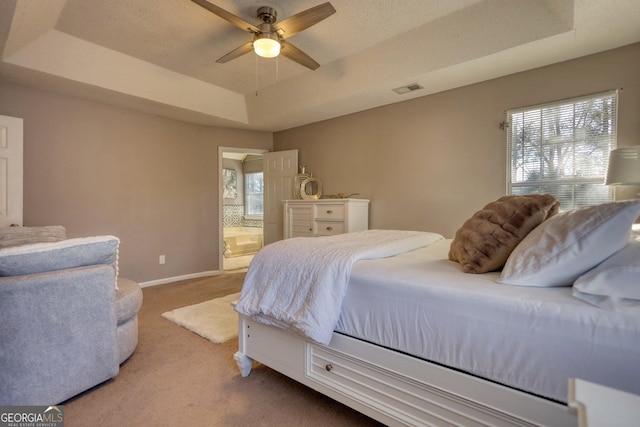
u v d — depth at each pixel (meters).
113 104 3.84
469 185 3.28
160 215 4.32
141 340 2.46
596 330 0.88
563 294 1.00
